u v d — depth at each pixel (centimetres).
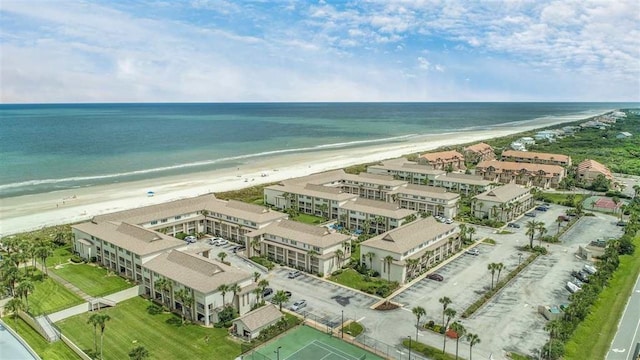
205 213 17138
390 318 10662
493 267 12312
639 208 19912
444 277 13088
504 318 10681
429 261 13838
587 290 11306
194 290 10438
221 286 10438
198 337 9844
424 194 19700
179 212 16550
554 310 10506
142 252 12206
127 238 13162
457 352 9144
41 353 9119
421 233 14188
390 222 16612
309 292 12088
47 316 10394
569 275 13275
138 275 12456
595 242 15125
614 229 17825
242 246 15612
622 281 12762
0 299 11312
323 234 13862
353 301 11562
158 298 11719
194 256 11594
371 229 17312
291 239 13950
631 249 14962
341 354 9150
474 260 14438
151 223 15638
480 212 19300
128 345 9481
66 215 18712
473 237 16788
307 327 10250
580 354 9100
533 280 12900
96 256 14075
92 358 8888
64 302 11256
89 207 19938
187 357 9056
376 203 17625
